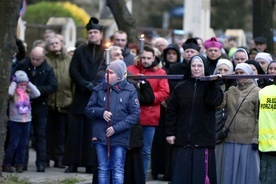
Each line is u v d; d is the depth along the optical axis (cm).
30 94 2352
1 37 2073
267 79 2170
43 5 4956
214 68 2409
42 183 2150
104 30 4166
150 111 2231
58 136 2564
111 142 1948
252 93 2016
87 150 2414
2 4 2069
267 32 3291
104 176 1964
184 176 1933
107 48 2166
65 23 3969
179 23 8950
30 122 2353
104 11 4631
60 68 2569
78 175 2361
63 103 2558
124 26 2903
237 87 2039
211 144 1933
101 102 1958
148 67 2270
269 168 1898
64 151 2450
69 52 2850
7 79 2091
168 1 8969
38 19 4888
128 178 2048
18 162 2353
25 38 3806
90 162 2409
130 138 2025
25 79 2322
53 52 2570
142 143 2053
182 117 1938
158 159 2406
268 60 2398
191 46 2380
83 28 4166
